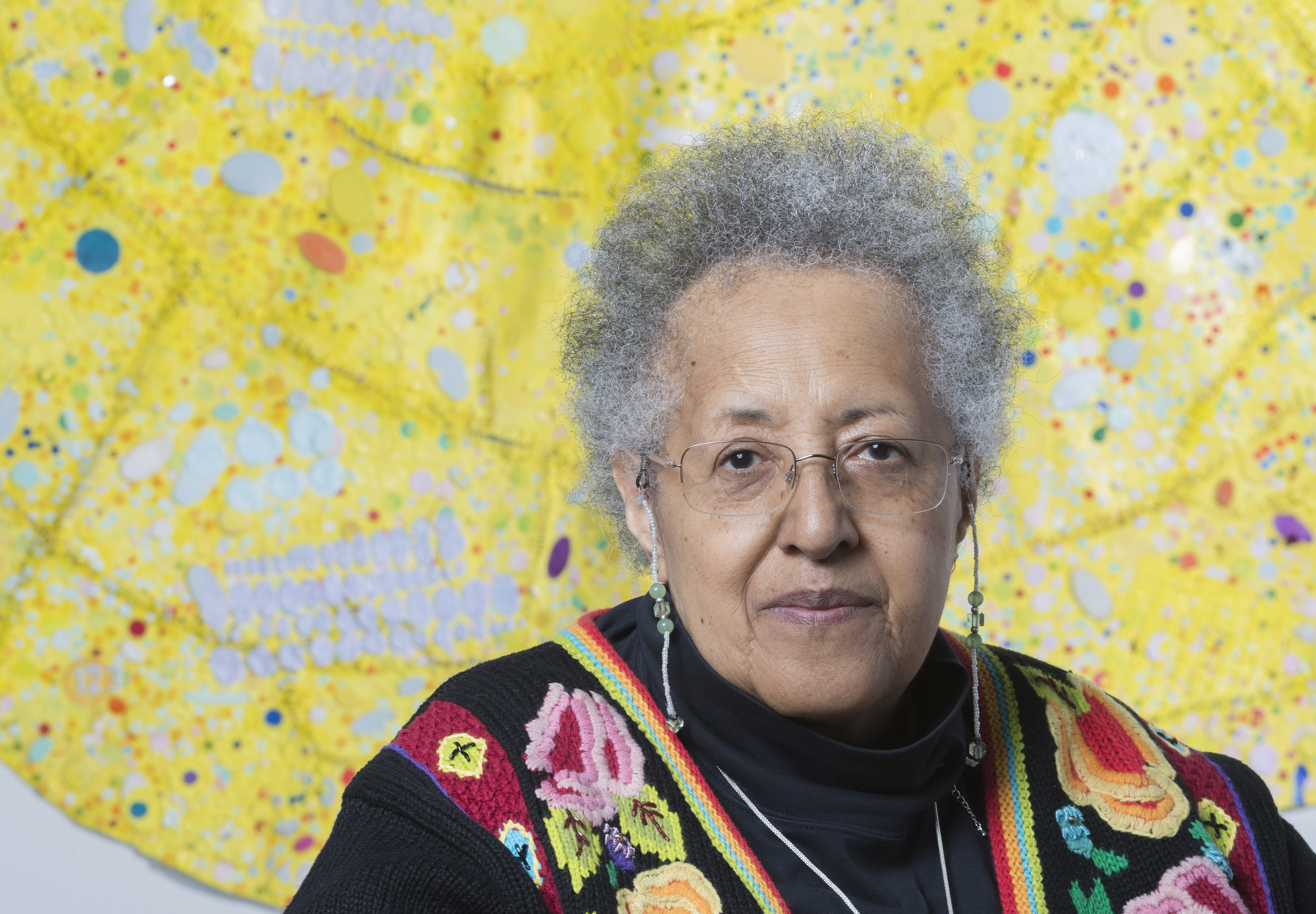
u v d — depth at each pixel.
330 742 2.14
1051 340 2.39
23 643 2.03
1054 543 2.38
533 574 2.26
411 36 2.24
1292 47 2.39
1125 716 1.23
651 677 1.07
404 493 2.22
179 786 2.08
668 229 1.03
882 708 1.04
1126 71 2.40
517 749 0.97
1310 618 2.36
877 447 0.97
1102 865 1.08
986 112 2.38
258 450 2.15
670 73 2.35
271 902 2.10
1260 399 2.39
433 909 0.86
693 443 0.99
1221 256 2.40
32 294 2.05
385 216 2.23
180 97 2.12
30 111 2.05
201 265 2.13
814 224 0.99
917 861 1.04
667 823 0.97
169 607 2.10
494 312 2.28
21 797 2.02
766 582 0.96
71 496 2.07
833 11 2.37
